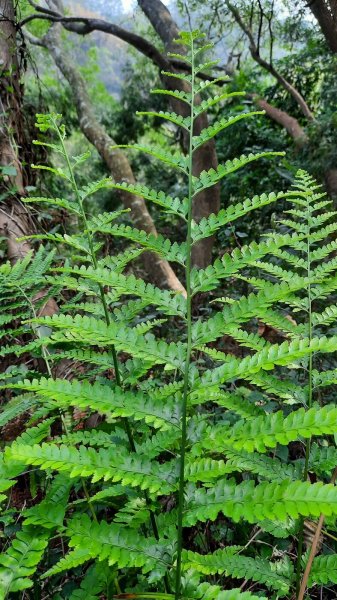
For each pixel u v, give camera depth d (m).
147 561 0.54
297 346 0.51
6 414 0.80
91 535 0.54
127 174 3.67
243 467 0.70
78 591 0.65
